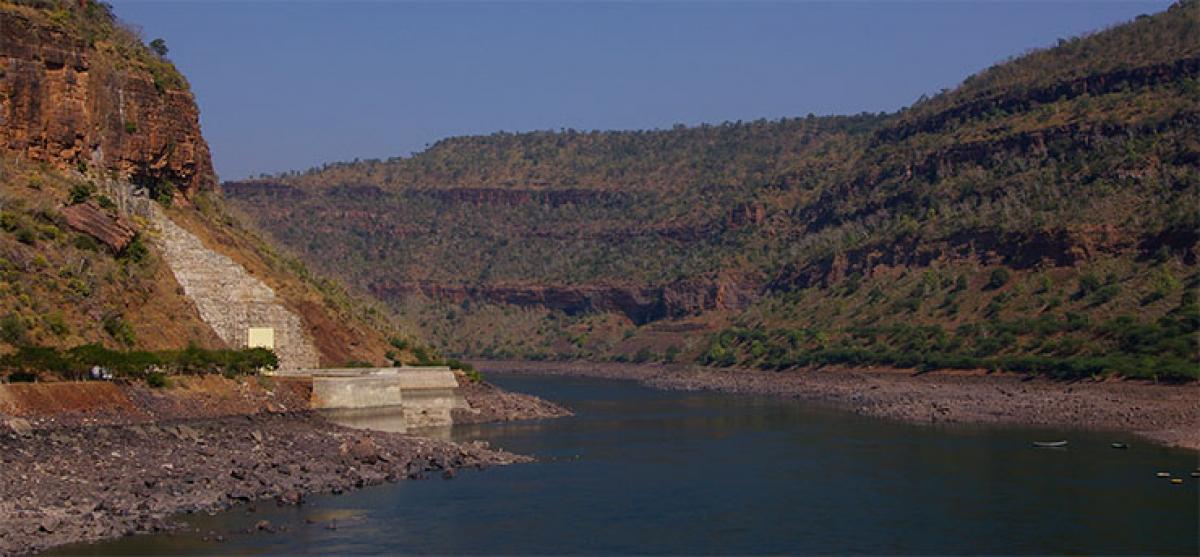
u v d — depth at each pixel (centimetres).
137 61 11225
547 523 7125
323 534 6419
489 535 6725
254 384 9100
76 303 8525
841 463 9800
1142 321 17762
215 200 12781
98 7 11600
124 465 6931
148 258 9856
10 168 9338
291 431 8512
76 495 6341
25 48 9738
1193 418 12719
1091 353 17312
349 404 9525
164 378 8231
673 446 11025
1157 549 6612
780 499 8062
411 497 7538
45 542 5722
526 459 9619
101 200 9744
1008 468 9400
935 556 6494
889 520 7375
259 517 6656
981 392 16750
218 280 10450
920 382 18925
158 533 6128
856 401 17475
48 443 6812
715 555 6475
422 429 11906
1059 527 7144
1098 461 9738
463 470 8738
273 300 10669
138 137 10794
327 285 14825
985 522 7300
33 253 8588
